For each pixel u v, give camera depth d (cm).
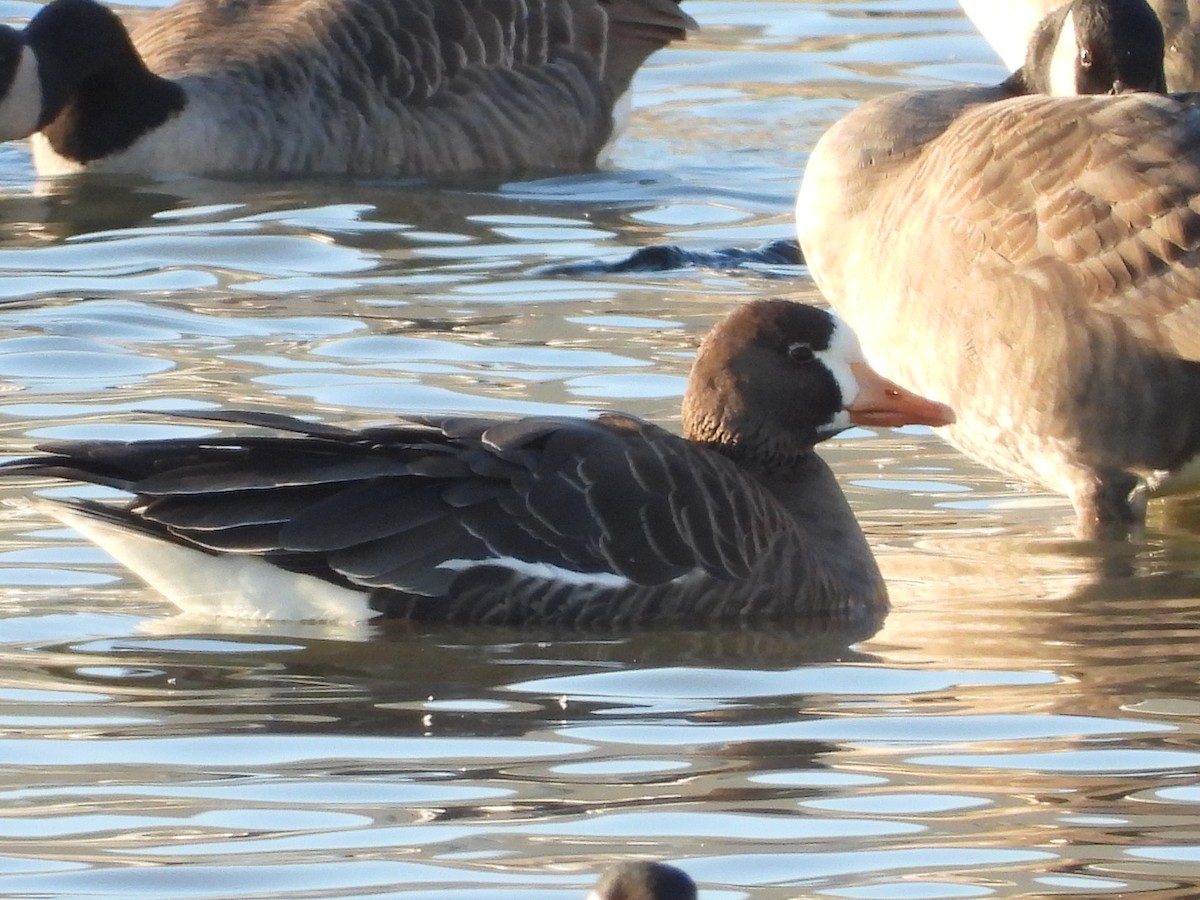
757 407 1363
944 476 1572
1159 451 1423
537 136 2427
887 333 1512
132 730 1051
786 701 1107
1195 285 1389
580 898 861
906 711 1089
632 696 1115
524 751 1029
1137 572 1355
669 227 2141
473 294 1906
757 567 1274
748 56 2806
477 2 2439
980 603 1294
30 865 895
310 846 915
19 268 1972
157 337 1767
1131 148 1423
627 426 1315
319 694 1110
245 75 2408
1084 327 1411
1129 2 1647
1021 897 867
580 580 1242
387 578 1222
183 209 2211
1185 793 976
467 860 899
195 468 1215
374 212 2209
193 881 880
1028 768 1006
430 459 1245
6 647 1177
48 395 1609
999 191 1447
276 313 1841
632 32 2500
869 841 923
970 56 2770
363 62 2409
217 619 1238
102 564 1323
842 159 1578
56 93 2358
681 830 934
